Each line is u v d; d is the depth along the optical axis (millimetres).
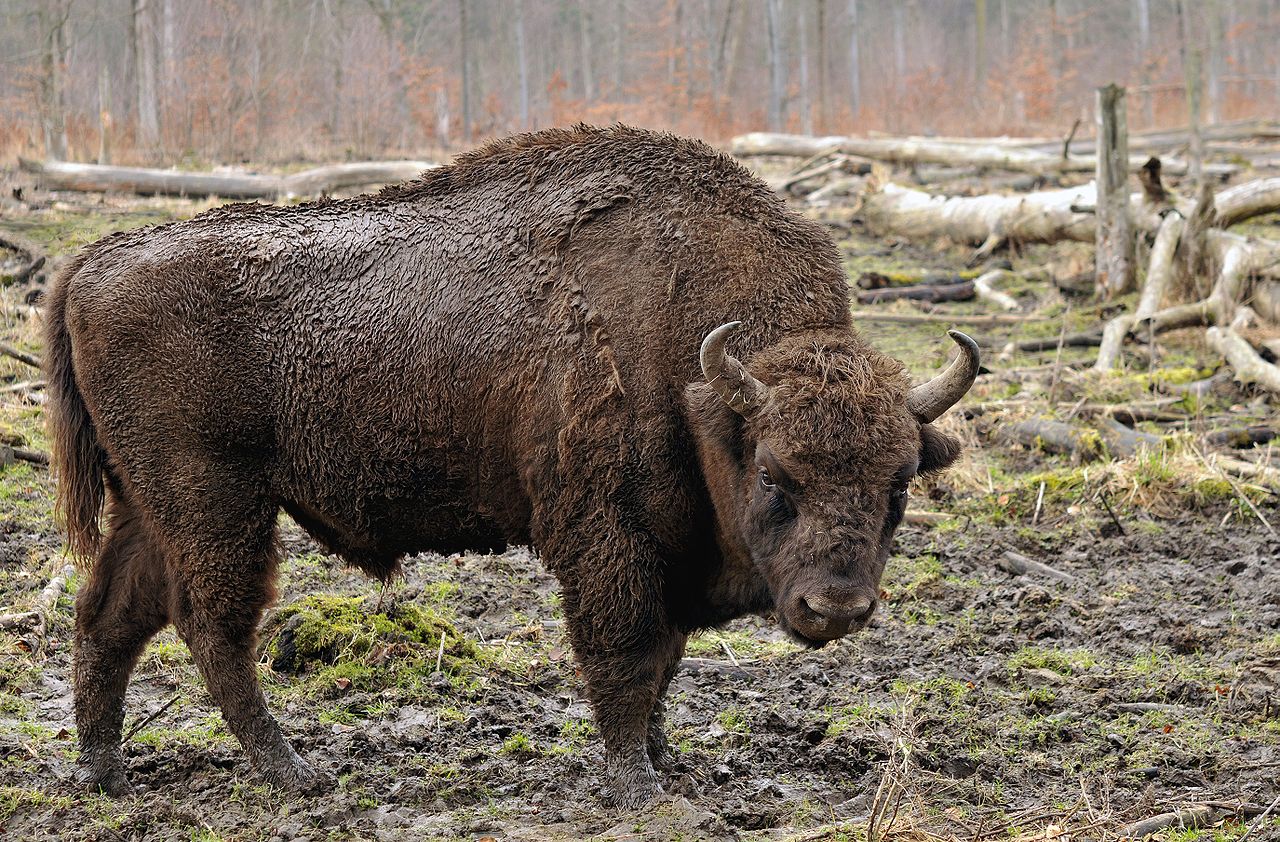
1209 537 15312
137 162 37125
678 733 10820
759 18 95125
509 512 10148
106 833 8812
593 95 82875
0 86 46219
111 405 10000
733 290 9555
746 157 43500
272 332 10039
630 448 9383
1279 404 19375
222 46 45938
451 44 75000
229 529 9977
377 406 10023
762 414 8672
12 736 10414
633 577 9445
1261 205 24234
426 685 11523
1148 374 20281
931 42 107812
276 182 30812
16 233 25406
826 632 8352
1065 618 13258
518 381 9758
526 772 10023
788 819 9188
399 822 9172
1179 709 11141
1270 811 9062
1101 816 8812
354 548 10703
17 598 12922
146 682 11617
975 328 24062
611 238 9820
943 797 9578
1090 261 27234
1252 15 96438
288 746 9906
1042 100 68188
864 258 28906
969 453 17641
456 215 10289
